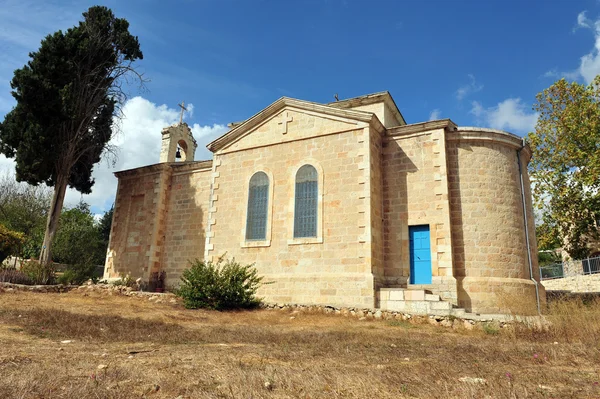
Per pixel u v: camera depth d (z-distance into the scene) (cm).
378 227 1831
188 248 2397
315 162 1945
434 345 990
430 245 1761
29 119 2198
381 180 1930
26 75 2117
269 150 2095
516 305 1368
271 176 2050
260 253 1970
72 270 2314
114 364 655
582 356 785
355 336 1137
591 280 2928
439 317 1470
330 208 1852
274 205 2002
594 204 2467
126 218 2619
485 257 1720
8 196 4112
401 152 1922
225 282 1741
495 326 1333
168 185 2575
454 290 1633
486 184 1803
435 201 1788
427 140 1873
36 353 725
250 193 2086
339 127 1931
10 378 521
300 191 1950
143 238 2500
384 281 1792
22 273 2047
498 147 1866
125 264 2519
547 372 650
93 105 2352
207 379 570
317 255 1825
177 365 666
